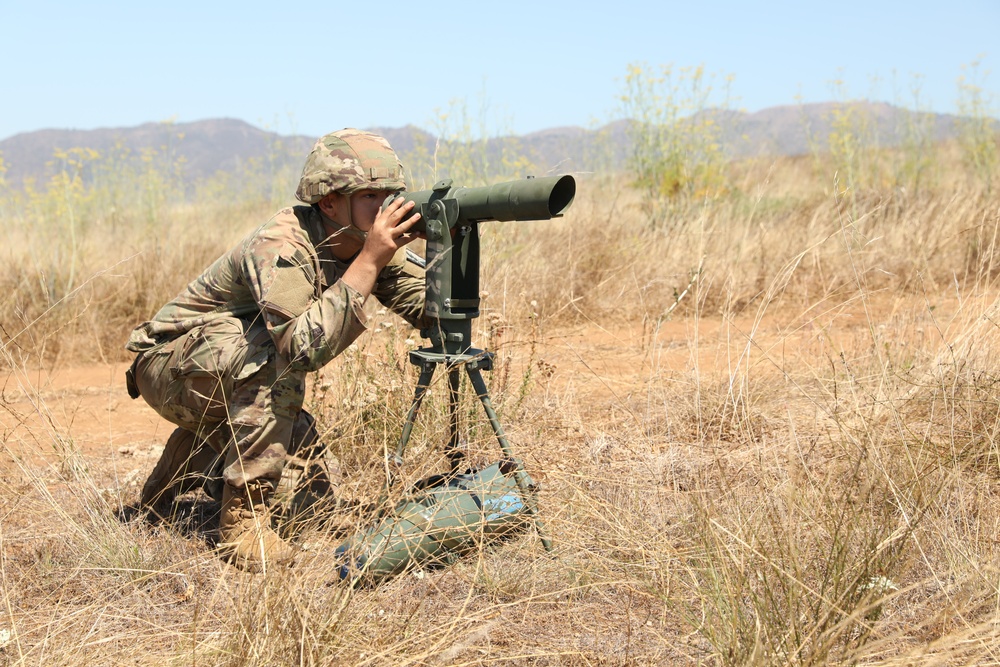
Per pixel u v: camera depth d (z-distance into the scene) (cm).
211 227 1021
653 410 422
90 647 234
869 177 1191
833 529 256
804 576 236
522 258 707
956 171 1312
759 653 199
